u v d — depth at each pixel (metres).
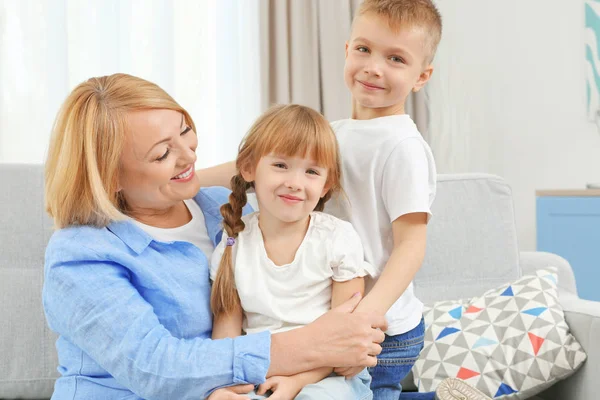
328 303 1.32
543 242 3.06
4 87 2.98
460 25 3.76
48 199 1.27
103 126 1.22
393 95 1.38
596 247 2.89
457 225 1.98
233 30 3.38
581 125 3.64
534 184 3.79
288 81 3.42
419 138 1.38
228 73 3.38
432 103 3.71
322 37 3.44
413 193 1.31
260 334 1.19
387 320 1.34
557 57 3.70
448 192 2.01
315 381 1.21
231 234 1.33
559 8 3.68
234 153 3.39
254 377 1.15
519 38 3.79
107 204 1.22
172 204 1.33
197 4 3.30
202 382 1.14
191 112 3.31
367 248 1.37
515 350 1.70
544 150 3.75
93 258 1.19
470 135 3.77
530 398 1.83
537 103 3.76
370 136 1.38
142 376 1.13
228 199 1.49
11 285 1.73
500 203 2.02
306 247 1.29
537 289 1.82
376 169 1.35
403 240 1.32
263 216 1.33
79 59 3.09
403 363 1.40
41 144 3.02
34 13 3.00
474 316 1.81
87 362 1.25
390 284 1.27
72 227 1.25
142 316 1.16
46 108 3.02
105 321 1.15
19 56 2.99
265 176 1.27
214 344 1.17
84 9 3.09
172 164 1.26
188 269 1.30
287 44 3.41
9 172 1.79
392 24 1.34
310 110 1.31
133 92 1.25
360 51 1.39
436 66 3.72
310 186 1.26
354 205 1.38
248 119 3.41
